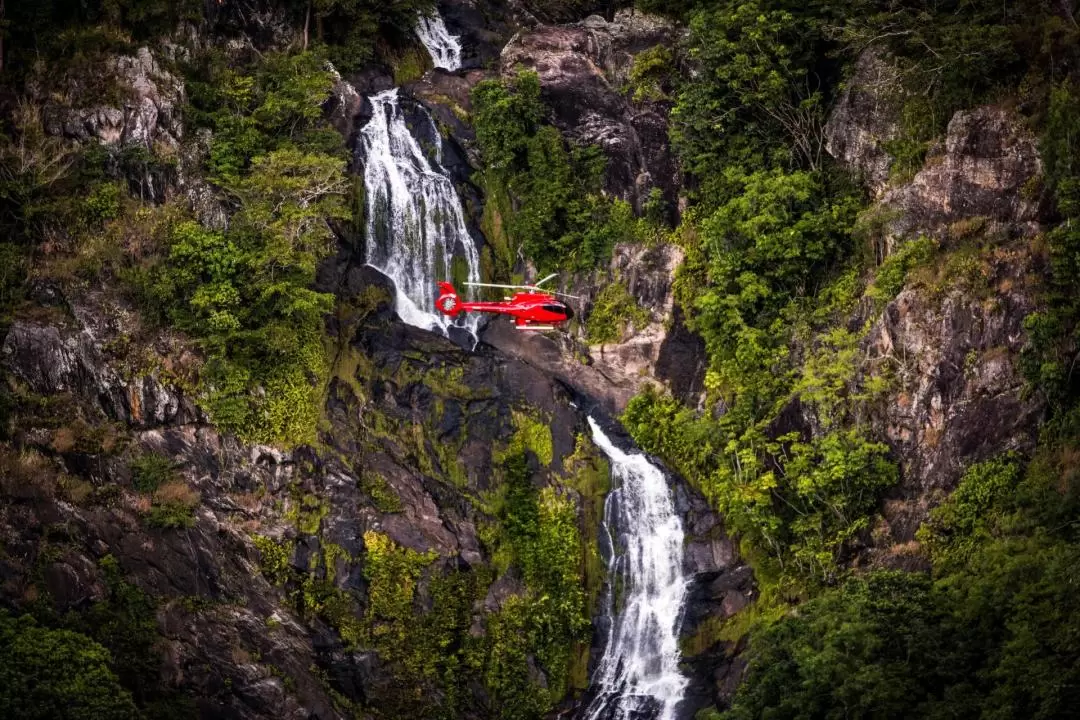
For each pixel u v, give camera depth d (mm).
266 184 79625
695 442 81188
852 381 77062
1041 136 76500
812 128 83625
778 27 83375
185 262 78000
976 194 77312
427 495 79312
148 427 75938
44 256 77750
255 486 76938
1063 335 73250
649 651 79750
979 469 72938
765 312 81625
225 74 84312
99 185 79125
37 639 66875
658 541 81000
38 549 70312
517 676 77312
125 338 76438
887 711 65375
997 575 67812
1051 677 62281
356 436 79750
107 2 82438
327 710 74750
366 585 76812
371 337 82625
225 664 72938
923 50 81688
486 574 78562
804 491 75750
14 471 71375
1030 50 78625
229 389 77000
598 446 82938
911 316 76125
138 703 69938
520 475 80812
